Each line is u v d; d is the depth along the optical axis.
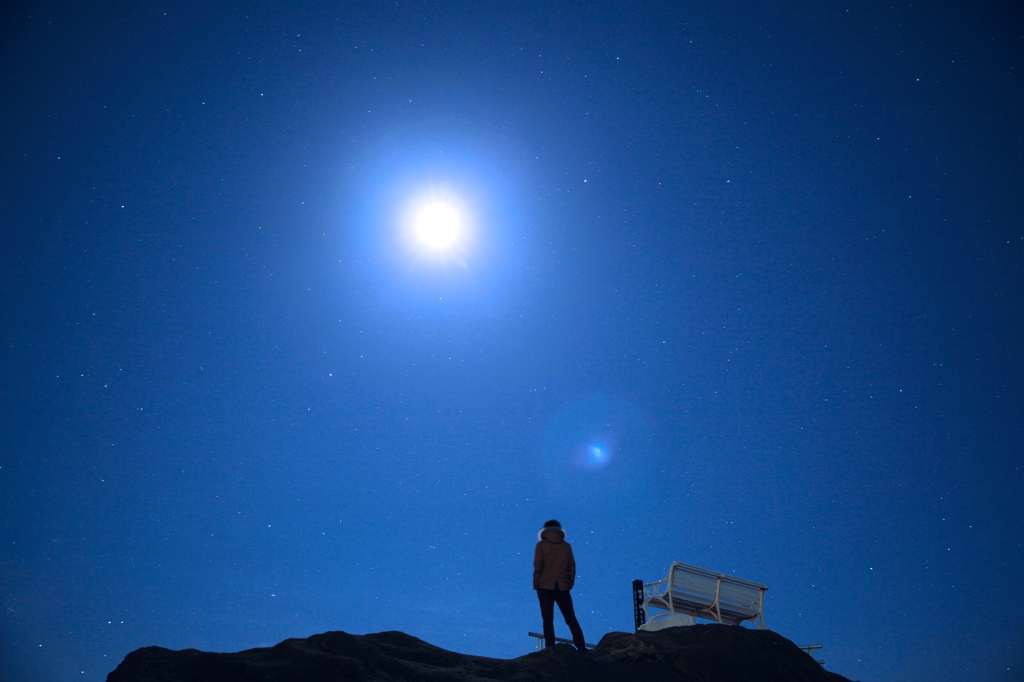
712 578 12.59
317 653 5.78
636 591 13.08
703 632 7.41
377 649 6.19
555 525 7.98
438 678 5.89
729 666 6.73
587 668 6.39
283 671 5.63
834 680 7.55
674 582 12.29
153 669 5.84
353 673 5.51
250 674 5.53
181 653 5.97
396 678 5.77
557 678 6.16
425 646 7.04
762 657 7.07
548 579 7.67
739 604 12.67
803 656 7.69
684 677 6.57
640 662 6.68
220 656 5.71
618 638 7.56
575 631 7.54
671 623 11.47
